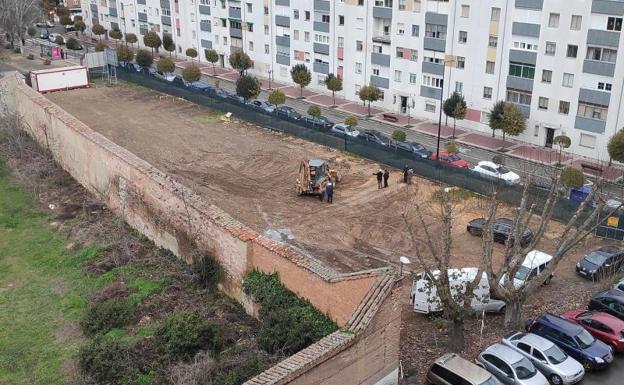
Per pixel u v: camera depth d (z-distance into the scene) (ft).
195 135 167.43
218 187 131.95
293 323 70.59
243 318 79.97
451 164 139.03
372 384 63.67
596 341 75.87
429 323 82.07
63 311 85.05
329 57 212.64
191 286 88.28
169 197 95.04
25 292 90.33
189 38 272.72
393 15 188.55
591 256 98.84
